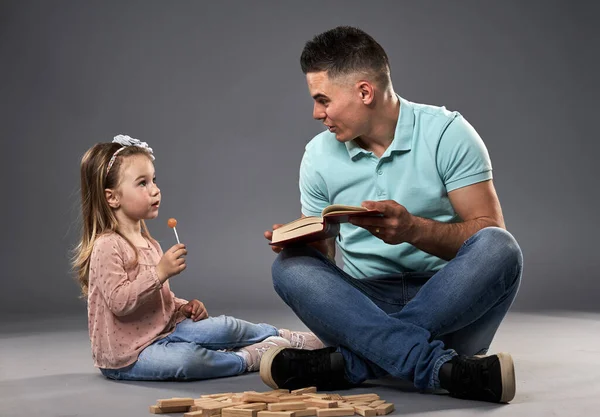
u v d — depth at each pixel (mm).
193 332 2344
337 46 2111
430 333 1943
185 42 7523
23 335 3340
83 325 3674
